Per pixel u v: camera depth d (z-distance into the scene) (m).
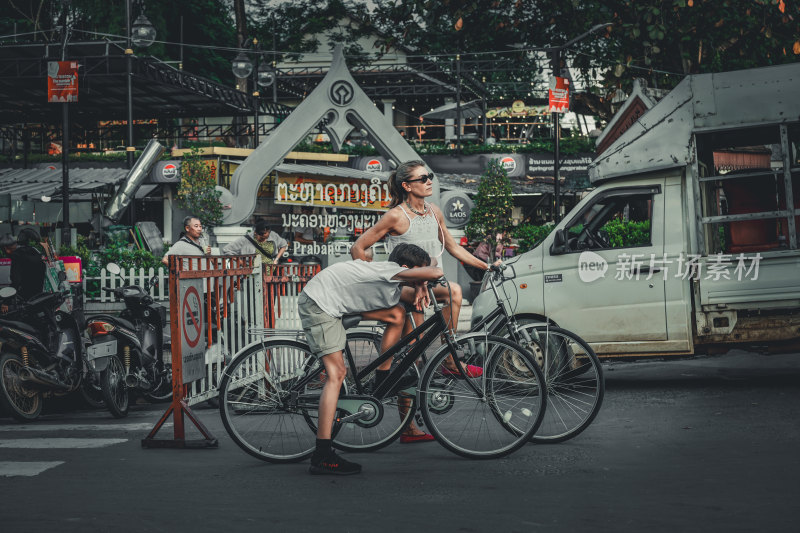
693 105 8.59
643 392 8.58
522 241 20.44
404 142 16.34
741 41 19.84
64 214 15.88
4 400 8.06
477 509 4.52
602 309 8.73
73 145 34.53
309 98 16.17
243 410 5.99
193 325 6.89
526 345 6.27
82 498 4.93
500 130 39.62
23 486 5.28
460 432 5.92
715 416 7.09
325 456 5.47
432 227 6.24
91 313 14.21
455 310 5.93
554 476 5.23
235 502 4.78
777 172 8.62
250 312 8.28
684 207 8.65
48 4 43.91
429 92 41.88
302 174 21.77
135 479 5.44
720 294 8.53
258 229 12.96
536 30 22.00
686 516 4.30
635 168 8.77
